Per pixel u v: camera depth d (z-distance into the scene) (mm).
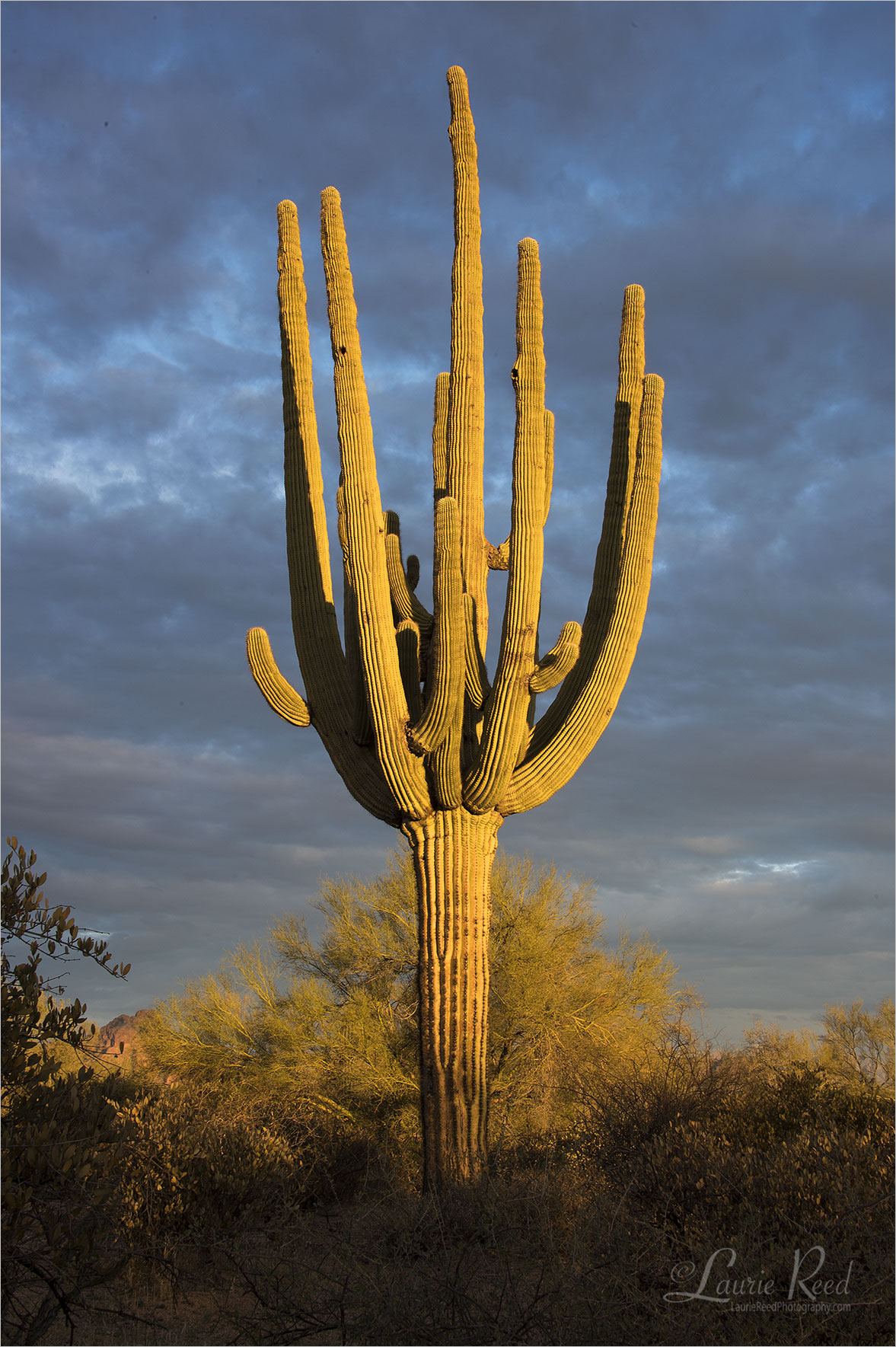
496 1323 4246
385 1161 8578
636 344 8719
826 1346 4055
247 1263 5324
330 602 8312
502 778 7328
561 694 8305
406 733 7344
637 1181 5441
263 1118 8633
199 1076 12828
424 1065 7227
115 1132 4805
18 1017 4707
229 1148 6746
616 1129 6941
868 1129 6102
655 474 8109
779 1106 7215
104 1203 4633
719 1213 4773
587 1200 5508
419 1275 4664
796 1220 4574
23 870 4965
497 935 12977
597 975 12992
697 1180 5160
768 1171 4969
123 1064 13281
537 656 8273
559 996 12602
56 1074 4844
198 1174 6141
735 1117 6980
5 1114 4566
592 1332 4113
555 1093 11672
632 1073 9531
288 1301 4641
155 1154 6195
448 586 6984
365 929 13406
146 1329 4711
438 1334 4289
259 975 13227
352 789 8000
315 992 12930
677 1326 4055
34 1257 4547
